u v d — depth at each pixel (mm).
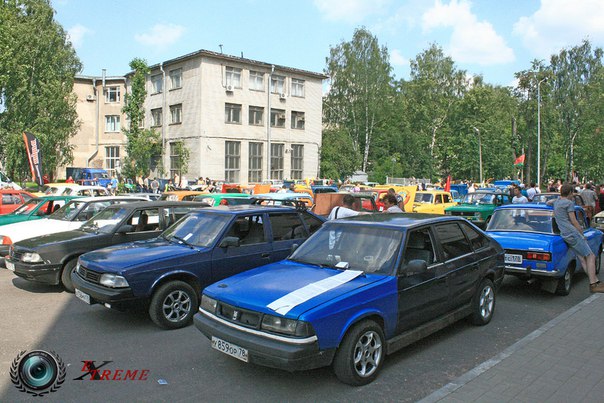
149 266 5875
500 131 52406
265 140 36750
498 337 5754
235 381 4453
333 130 43719
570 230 6969
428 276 5090
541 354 4895
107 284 5746
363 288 4410
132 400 4070
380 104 44406
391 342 4656
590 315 6344
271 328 4035
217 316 4500
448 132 53531
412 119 52031
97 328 6059
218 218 6922
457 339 5672
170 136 35625
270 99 36875
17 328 6035
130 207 8328
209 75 33312
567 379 4273
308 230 7621
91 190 17891
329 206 11750
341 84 44281
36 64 31125
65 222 10078
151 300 5945
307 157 39812
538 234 8070
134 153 30031
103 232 7969
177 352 5215
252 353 4074
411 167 49688
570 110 51656
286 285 4512
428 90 51250
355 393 4199
